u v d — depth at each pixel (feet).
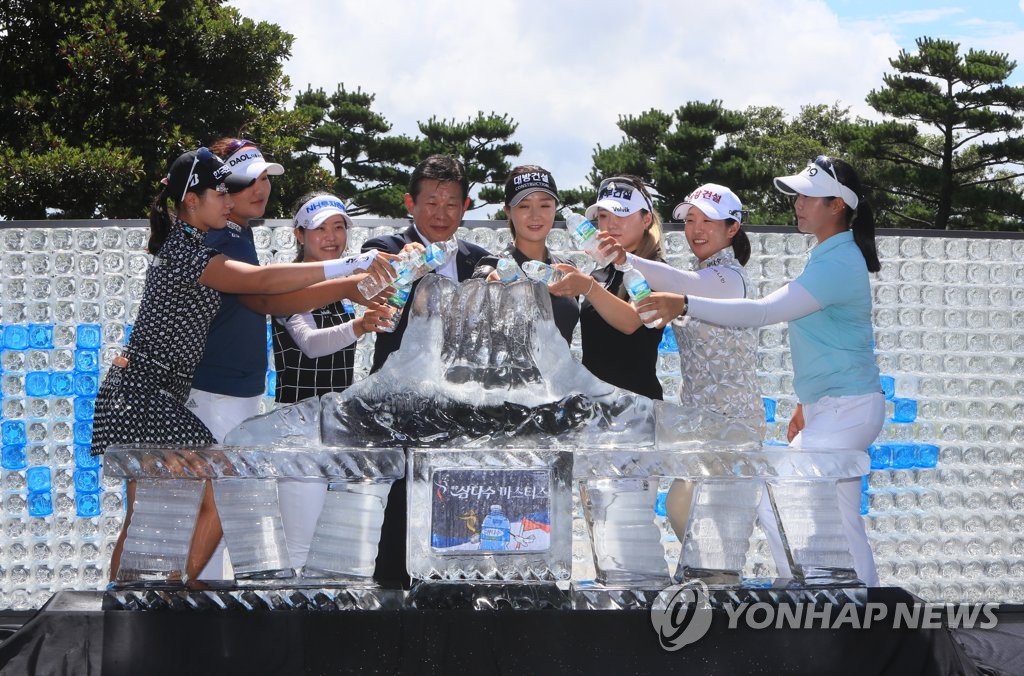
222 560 11.10
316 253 12.92
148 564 9.41
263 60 57.57
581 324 12.00
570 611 9.29
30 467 15.19
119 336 15.43
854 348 11.55
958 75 72.38
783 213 77.97
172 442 10.00
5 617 13.44
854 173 11.79
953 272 16.12
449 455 9.52
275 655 9.06
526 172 11.69
